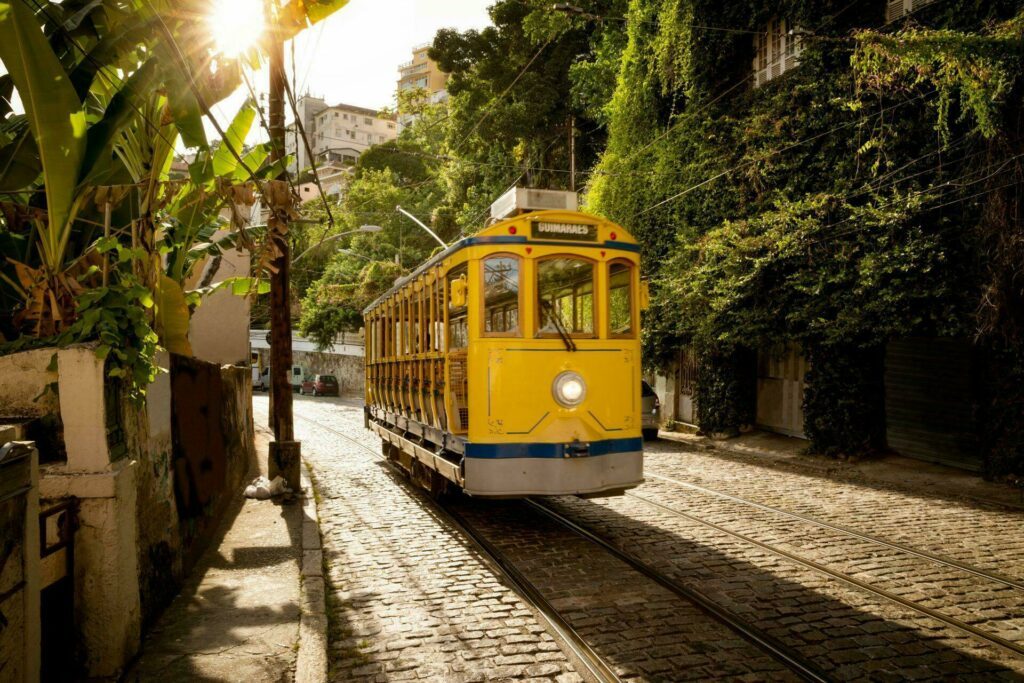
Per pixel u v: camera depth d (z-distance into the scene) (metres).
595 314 7.99
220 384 9.62
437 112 47.88
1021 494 9.99
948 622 5.42
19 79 5.41
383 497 11.02
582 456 7.61
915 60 9.49
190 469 7.09
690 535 8.15
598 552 7.51
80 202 6.38
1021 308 9.95
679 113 19.38
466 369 8.06
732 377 17.47
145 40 6.25
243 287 10.73
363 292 39.06
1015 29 8.95
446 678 4.63
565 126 27.92
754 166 15.19
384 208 44.88
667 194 19.08
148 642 5.04
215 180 6.77
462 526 8.83
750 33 16.56
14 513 3.28
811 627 5.36
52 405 4.93
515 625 5.54
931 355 12.78
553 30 25.03
